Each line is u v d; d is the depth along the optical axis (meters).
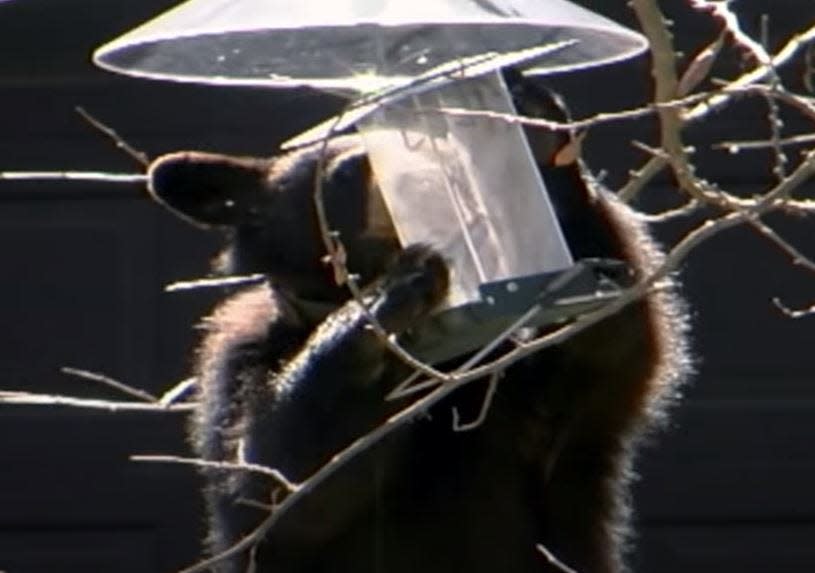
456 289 11.09
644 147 10.71
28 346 19.83
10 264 19.83
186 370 19.73
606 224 12.02
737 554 19.67
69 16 19.81
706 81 19.17
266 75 11.44
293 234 12.30
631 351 12.15
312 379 11.88
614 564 12.62
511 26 11.07
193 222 12.60
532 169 11.14
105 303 19.84
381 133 11.34
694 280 19.56
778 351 19.59
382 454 12.12
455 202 11.18
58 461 19.77
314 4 10.69
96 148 19.84
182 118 19.78
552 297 10.91
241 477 12.41
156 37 10.84
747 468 19.62
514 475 12.48
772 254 19.56
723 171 19.67
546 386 12.30
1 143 19.84
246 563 12.62
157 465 19.69
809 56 11.38
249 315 12.95
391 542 12.45
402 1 10.69
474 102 11.23
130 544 19.77
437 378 10.12
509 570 12.51
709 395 19.62
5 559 19.78
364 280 11.96
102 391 19.77
